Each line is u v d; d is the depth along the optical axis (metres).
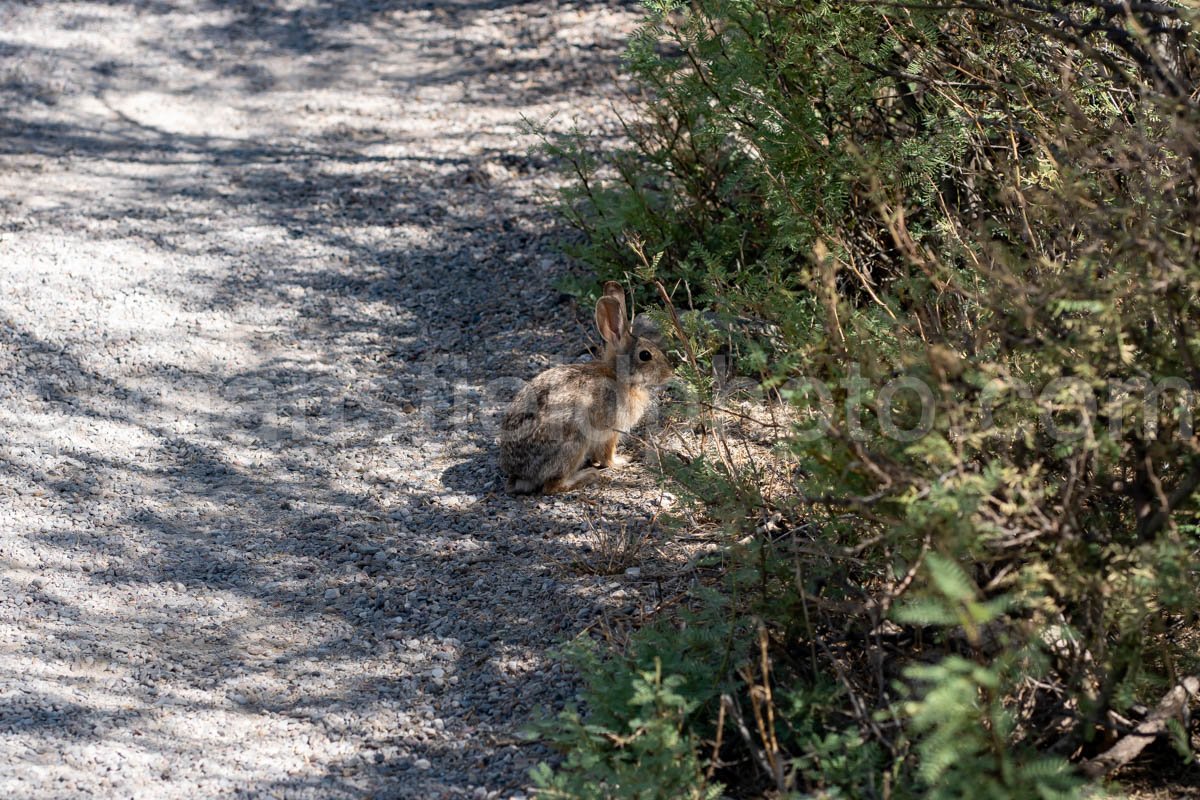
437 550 11.41
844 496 7.77
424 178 18.98
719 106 12.16
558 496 12.19
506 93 21.50
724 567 9.83
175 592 10.97
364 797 8.48
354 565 11.26
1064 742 7.68
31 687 9.65
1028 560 7.72
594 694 8.51
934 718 6.44
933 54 10.29
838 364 7.94
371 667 9.91
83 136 21.09
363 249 17.23
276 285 16.47
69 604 10.79
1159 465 8.00
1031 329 7.61
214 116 21.75
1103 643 7.63
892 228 8.26
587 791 7.53
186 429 13.60
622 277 14.47
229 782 8.66
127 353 14.97
